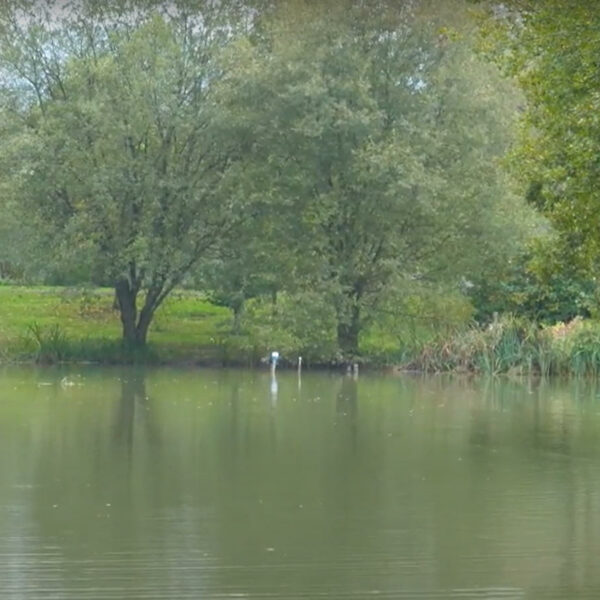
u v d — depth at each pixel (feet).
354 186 180.34
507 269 185.68
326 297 181.78
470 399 142.10
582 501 80.64
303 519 75.20
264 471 91.15
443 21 176.76
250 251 183.62
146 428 112.37
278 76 177.78
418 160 176.65
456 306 184.34
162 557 66.28
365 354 188.55
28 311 208.13
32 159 179.11
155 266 183.62
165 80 181.78
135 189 182.29
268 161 182.80
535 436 109.50
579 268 115.24
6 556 66.28
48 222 184.65
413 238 186.39
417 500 80.89
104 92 181.06
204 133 182.80
